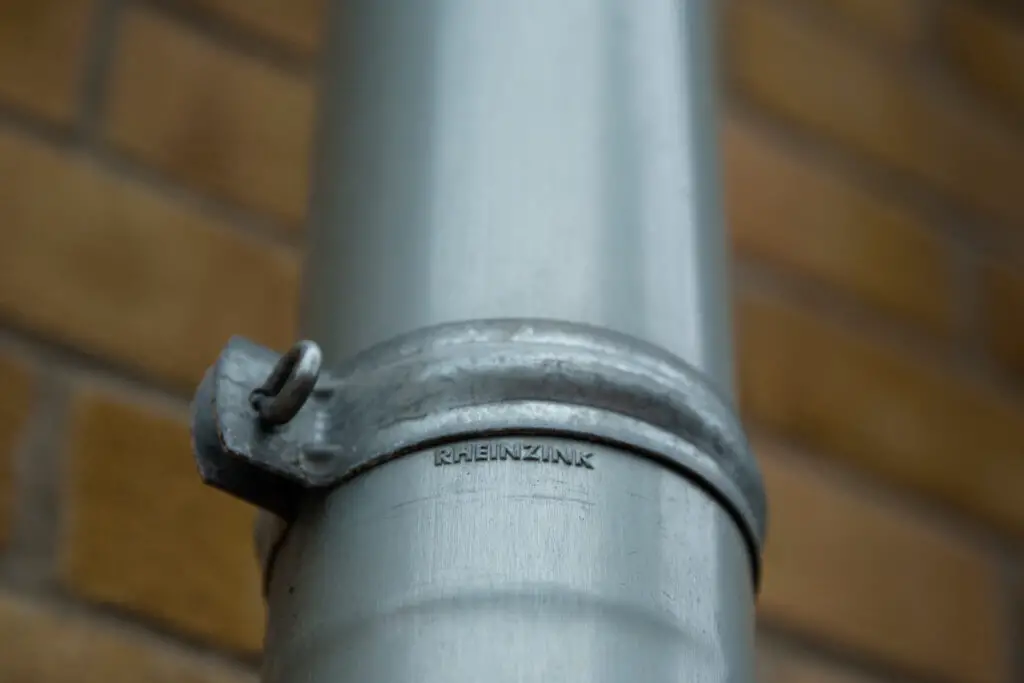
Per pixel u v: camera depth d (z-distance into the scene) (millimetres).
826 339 1455
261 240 1208
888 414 1452
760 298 1437
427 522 578
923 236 1592
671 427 601
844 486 1385
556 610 565
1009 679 1382
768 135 1537
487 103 650
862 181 1580
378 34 686
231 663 1027
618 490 584
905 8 1722
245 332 1162
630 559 576
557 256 626
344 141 672
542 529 575
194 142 1221
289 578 598
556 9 670
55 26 1207
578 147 645
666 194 649
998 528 1459
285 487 605
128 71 1223
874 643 1317
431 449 588
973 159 1680
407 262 629
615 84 661
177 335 1131
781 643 1271
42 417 1049
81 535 1019
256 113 1263
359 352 620
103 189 1162
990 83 1745
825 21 1648
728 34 1565
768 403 1383
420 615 567
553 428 588
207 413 609
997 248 1643
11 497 1011
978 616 1396
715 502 602
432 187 639
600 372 598
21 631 970
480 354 599
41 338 1080
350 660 570
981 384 1538
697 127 681
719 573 592
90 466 1046
